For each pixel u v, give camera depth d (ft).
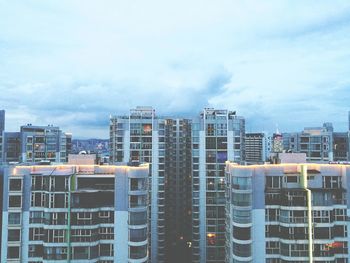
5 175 202.69
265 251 195.62
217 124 343.67
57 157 485.56
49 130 501.97
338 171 197.77
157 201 343.87
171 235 395.55
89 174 206.90
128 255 201.16
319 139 441.27
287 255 189.78
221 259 330.13
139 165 218.79
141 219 202.49
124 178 204.95
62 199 198.80
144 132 350.23
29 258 200.54
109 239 203.41
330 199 191.21
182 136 406.82
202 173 339.98
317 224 189.26
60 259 196.13
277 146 570.05
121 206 203.92
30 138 473.26
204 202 337.11
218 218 333.83
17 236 200.23
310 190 191.01
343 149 466.70
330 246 188.03
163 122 354.33
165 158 383.24
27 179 205.05
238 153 341.21
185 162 405.80
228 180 230.68
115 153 353.10
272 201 197.98
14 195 201.67
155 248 339.16
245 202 196.03
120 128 350.23
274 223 196.54
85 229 198.18
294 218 191.31
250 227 195.00
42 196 203.92
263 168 199.62
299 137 453.58
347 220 192.34
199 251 333.01
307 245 189.37
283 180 199.31
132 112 361.51
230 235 217.97
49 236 196.95
